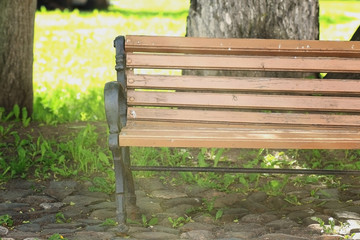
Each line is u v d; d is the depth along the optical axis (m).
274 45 8.82
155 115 8.91
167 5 54.03
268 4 12.52
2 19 13.90
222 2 12.56
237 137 7.94
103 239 7.94
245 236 8.05
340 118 9.02
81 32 31.06
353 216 8.80
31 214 8.91
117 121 7.96
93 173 10.79
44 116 14.23
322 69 8.92
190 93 8.87
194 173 10.65
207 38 8.78
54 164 11.00
